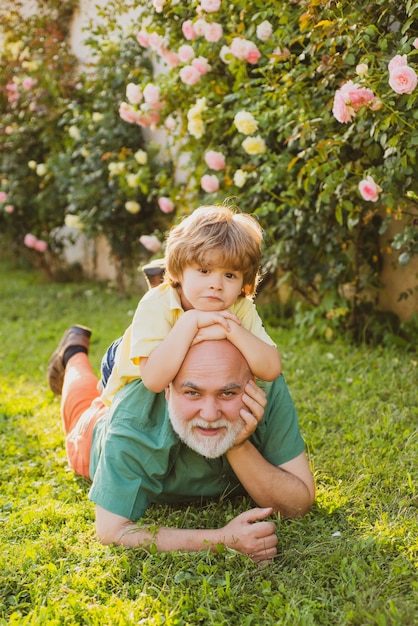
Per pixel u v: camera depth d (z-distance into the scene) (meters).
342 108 3.25
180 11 4.39
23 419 3.69
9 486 2.94
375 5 3.34
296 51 3.97
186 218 2.29
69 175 6.82
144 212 6.71
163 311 2.29
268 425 2.52
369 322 4.67
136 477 2.41
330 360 4.31
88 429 2.86
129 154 6.36
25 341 5.36
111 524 2.37
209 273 2.17
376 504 2.58
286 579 2.14
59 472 3.06
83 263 8.16
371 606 1.97
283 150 4.28
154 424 2.44
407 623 1.91
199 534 2.29
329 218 4.37
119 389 2.58
